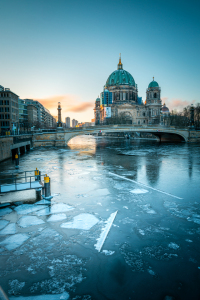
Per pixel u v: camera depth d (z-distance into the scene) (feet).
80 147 196.85
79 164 96.68
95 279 22.15
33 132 203.31
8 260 25.08
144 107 643.86
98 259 25.32
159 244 28.63
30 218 36.55
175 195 50.37
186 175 73.46
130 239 29.86
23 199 46.70
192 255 26.30
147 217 37.40
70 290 20.68
